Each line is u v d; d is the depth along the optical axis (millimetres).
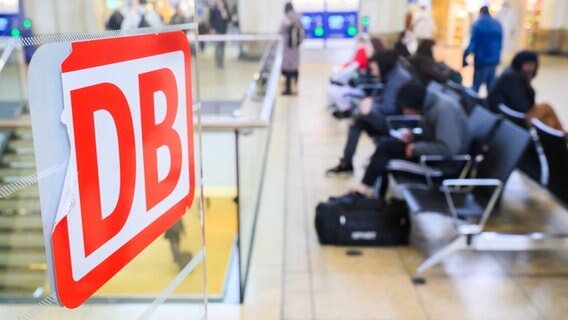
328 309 2646
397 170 3537
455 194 3213
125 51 949
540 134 2990
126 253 1003
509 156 2945
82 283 882
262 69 6238
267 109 3545
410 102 3762
